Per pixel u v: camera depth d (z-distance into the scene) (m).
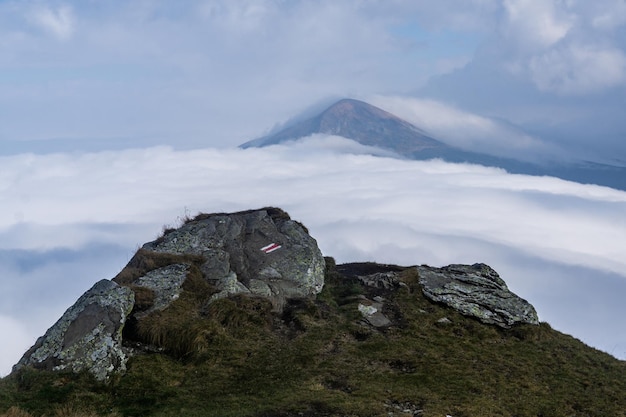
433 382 23.47
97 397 20.83
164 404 20.81
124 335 24.89
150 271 29.23
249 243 33.12
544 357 27.86
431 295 31.98
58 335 23.06
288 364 24.12
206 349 24.58
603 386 25.55
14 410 18.61
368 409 20.38
